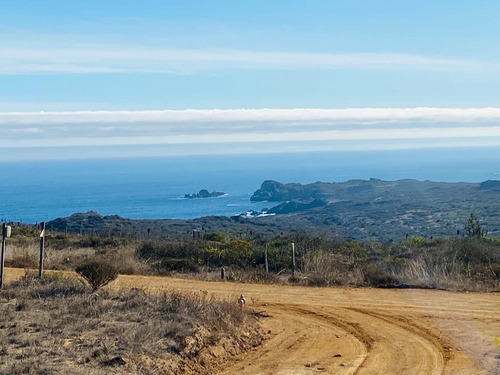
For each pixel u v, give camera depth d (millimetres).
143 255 27922
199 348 12336
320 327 15203
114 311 14297
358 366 12055
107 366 10766
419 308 17031
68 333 12461
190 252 27641
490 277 21391
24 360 10586
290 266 24625
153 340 12164
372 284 21188
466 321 15391
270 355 12867
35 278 18531
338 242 29500
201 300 15727
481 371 11523
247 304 17859
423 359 12383
